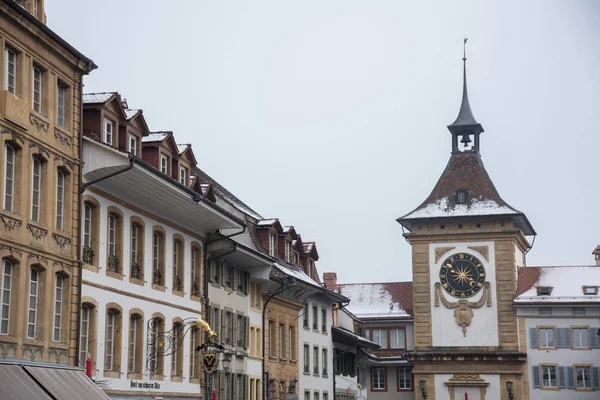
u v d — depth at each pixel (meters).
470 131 117.38
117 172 41.09
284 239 75.69
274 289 68.56
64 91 40.06
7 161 35.62
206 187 55.44
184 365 51.09
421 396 108.50
